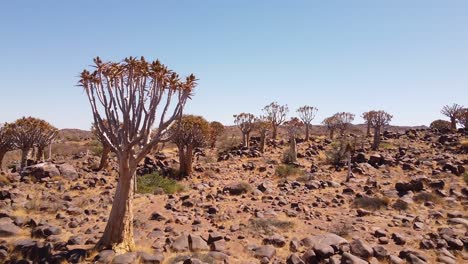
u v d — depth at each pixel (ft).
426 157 98.73
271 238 35.09
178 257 29.32
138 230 38.96
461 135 135.44
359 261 27.66
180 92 30.30
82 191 59.57
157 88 29.91
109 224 30.66
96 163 92.38
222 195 59.47
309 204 53.01
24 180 64.49
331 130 167.73
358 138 136.56
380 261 30.35
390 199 56.03
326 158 104.78
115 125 30.66
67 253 29.25
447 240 34.91
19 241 31.55
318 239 34.47
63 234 36.70
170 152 122.93
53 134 95.30
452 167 77.20
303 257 30.25
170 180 70.33
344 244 32.83
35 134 83.76
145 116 29.86
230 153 118.01
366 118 133.59
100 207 49.47
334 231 38.37
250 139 158.40
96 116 30.73
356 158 98.37
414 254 31.07
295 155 103.24
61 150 142.82
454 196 57.21
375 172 83.05
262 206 51.42
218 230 39.65
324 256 29.78
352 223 42.42
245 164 98.22
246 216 45.83
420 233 38.70
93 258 28.32
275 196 58.13
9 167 94.89
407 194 58.44
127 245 30.55
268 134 167.73
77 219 42.09
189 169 81.05
